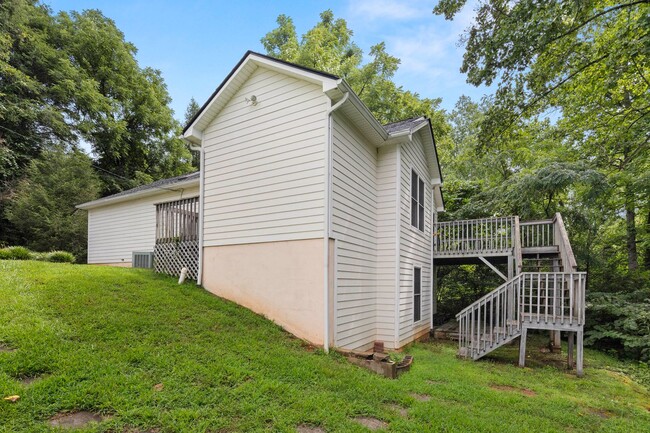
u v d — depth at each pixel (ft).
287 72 21.16
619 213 40.75
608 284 34.99
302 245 20.07
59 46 71.97
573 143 43.24
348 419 10.98
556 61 29.50
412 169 30.09
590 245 39.27
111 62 79.61
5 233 54.60
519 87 31.19
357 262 22.80
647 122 33.06
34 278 20.08
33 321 14.20
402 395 13.80
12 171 57.31
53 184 55.36
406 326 26.68
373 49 67.62
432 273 35.88
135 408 9.79
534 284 30.19
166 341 14.84
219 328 17.67
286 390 12.34
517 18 25.54
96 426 8.89
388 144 26.30
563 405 14.60
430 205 36.65
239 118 23.81
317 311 19.03
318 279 19.22
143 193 40.55
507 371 19.99
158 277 25.31
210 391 11.44
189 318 18.03
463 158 61.77
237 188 23.38
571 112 40.50
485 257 33.99
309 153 20.42
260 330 18.71
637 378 20.62
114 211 45.60
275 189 21.59
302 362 15.39
